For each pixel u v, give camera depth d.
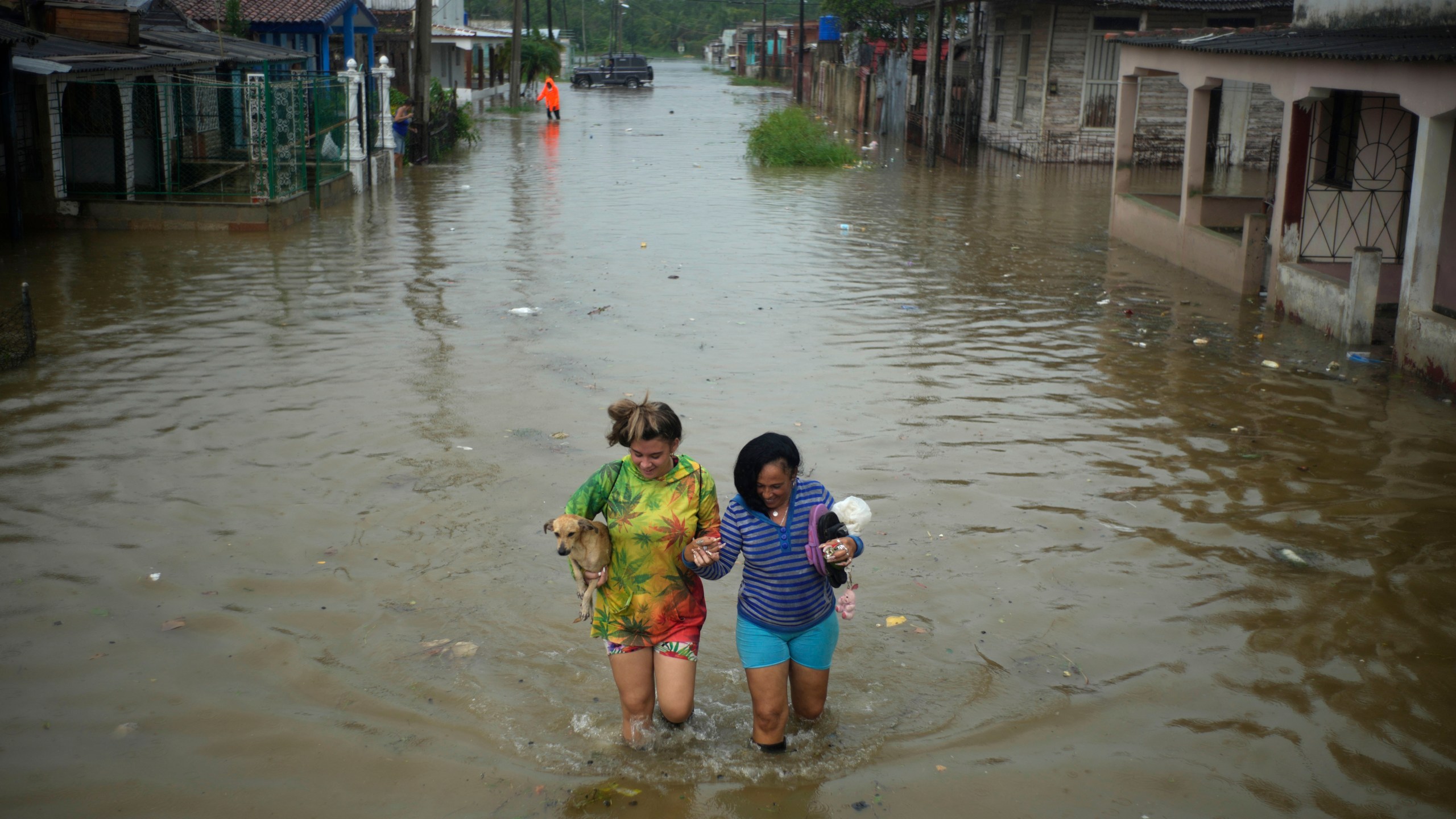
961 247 16.45
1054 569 5.94
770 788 4.16
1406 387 9.25
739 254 15.66
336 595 5.55
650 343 10.59
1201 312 12.22
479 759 4.30
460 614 5.39
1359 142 12.49
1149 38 15.90
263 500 6.66
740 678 4.94
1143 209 16.23
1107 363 10.05
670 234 17.25
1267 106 26.88
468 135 31.38
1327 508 6.72
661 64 117.06
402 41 42.69
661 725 4.48
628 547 4.16
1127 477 7.25
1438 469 7.34
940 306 12.46
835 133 39.59
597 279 13.66
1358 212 12.64
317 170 18.78
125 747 4.31
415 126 26.53
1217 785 4.18
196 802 4.01
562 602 5.54
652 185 23.31
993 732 4.52
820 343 10.70
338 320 11.28
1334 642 5.18
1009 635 5.27
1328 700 4.72
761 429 8.10
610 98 56.19
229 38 25.12
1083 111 28.28
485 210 19.44
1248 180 24.30
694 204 20.66
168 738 4.37
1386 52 9.56
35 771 4.14
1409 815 4.01
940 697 4.77
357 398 8.70
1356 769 4.27
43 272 13.34
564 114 44.84
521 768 4.25
